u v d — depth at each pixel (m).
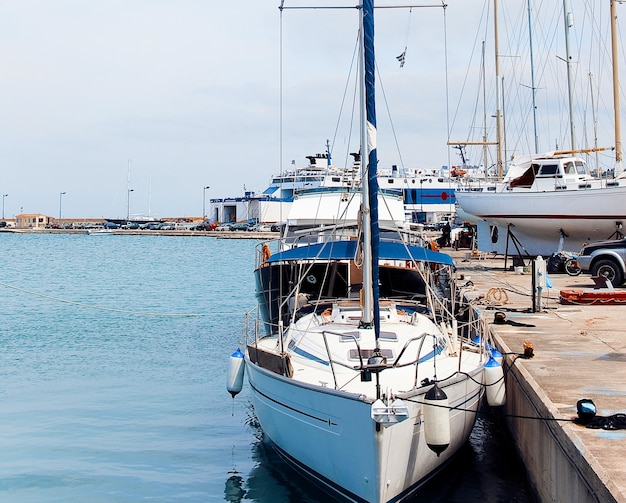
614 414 8.00
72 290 37.25
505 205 30.38
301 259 12.58
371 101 8.68
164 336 22.23
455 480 10.20
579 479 6.83
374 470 8.02
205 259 61.78
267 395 10.16
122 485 10.35
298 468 10.09
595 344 12.77
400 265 15.28
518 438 10.68
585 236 29.28
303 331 10.73
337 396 8.34
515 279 24.91
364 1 8.68
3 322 25.19
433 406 8.35
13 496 9.98
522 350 12.20
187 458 11.45
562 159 30.55
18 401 14.73
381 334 10.25
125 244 88.50
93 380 16.52
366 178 9.34
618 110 31.11
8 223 157.88
